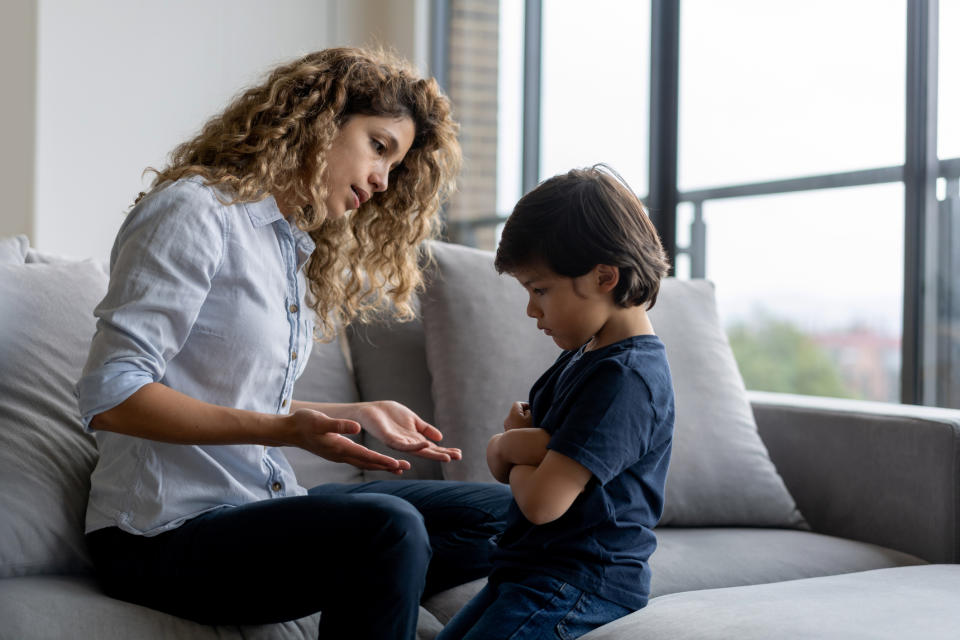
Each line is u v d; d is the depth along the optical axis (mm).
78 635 1088
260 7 3982
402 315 1830
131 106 3713
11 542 1229
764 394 2148
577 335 1206
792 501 1819
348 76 1343
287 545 1127
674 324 1936
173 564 1175
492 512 1477
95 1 3623
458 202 4031
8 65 3660
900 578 1335
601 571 1137
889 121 2438
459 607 1381
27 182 3574
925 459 1673
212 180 1253
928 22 2324
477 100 3959
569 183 1203
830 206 2605
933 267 2332
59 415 1386
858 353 2549
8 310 1411
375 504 1115
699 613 1127
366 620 1091
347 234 1580
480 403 1765
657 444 1168
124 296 1140
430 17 4125
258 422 1129
